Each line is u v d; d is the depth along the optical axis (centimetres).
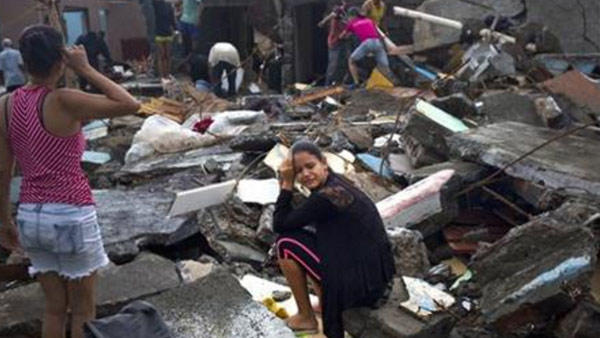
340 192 368
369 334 379
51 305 344
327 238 369
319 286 373
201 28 1706
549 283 368
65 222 311
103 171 739
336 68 1204
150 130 766
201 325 369
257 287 440
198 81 1358
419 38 1166
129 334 316
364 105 910
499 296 387
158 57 1573
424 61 1173
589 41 1138
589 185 453
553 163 488
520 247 400
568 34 1151
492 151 521
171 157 739
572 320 366
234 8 1722
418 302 388
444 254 498
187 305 389
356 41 1135
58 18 938
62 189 310
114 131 973
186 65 1650
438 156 594
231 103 1076
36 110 300
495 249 412
